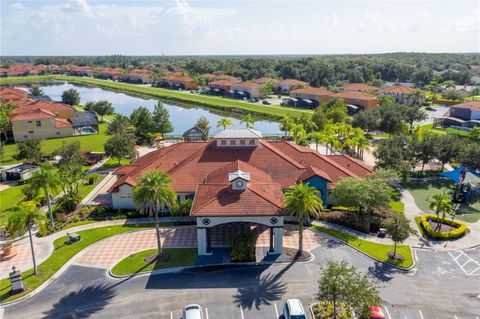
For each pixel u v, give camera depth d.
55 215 60.59
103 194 70.75
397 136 85.94
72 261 47.47
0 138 116.06
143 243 51.91
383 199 55.38
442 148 79.50
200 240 47.88
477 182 67.56
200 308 38.06
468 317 37.03
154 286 42.25
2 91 171.50
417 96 176.62
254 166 64.56
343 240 52.12
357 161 73.75
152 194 45.62
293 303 36.31
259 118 159.12
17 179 79.38
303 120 113.38
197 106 193.50
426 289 41.34
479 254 48.84
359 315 34.81
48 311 38.38
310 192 46.25
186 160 66.06
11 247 48.84
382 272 44.56
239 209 47.25
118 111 175.50
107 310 38.41
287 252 48.94
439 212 57.84
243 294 40.66
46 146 107.38
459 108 135.38
